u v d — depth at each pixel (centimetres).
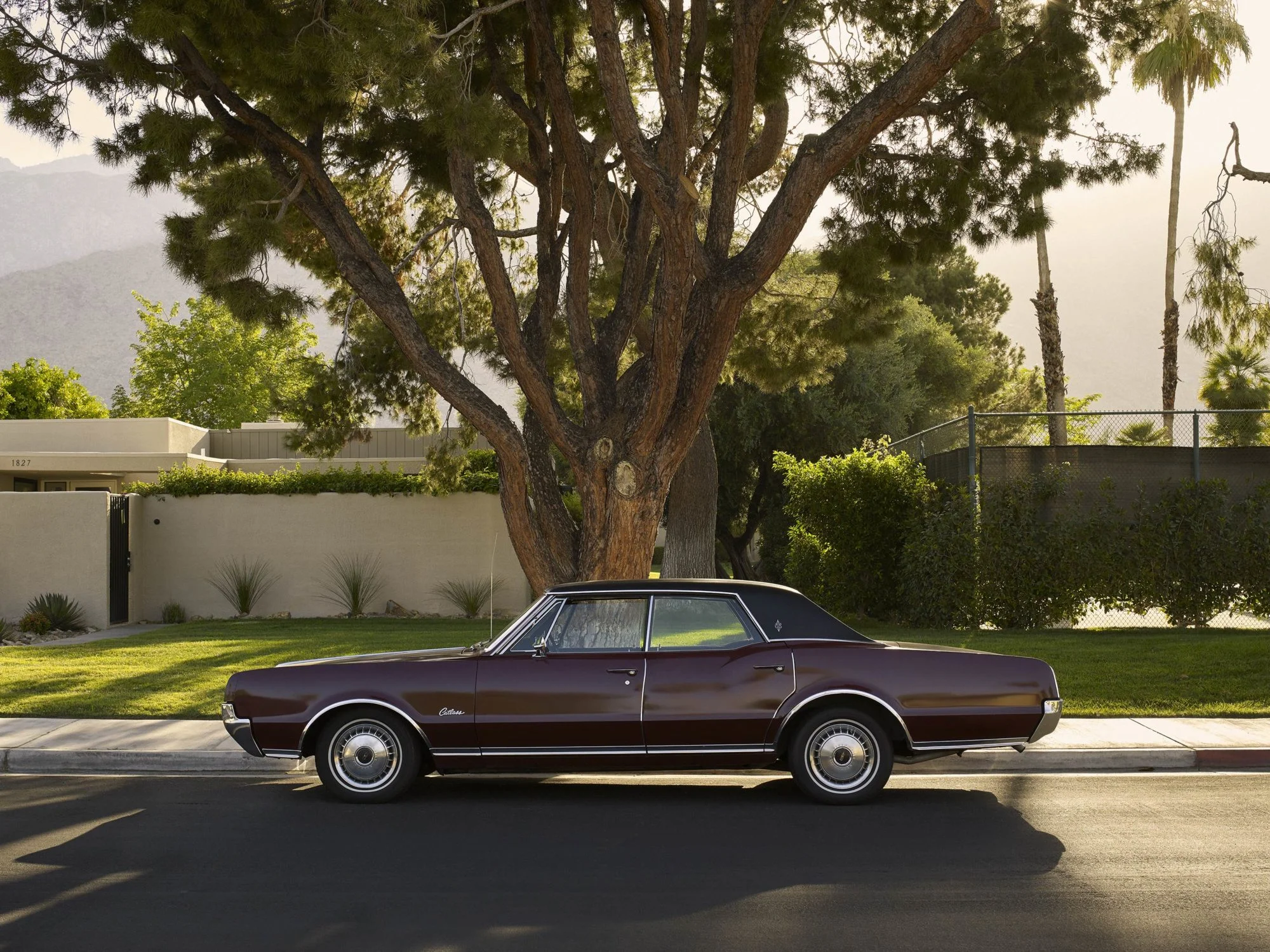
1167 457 1759
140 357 5669
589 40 1588
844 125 1188
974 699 796
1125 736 989
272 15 1204
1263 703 1112
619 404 1358
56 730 1059
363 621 2227
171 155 1217
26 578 2220
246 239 1174
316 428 2078
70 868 644
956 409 3662
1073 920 538
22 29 1245
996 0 1099
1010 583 1733
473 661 817
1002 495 1750
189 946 509
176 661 1494
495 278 1293
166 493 2405
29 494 2231
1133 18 1438
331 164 1511
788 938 514
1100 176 1528
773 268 1232
